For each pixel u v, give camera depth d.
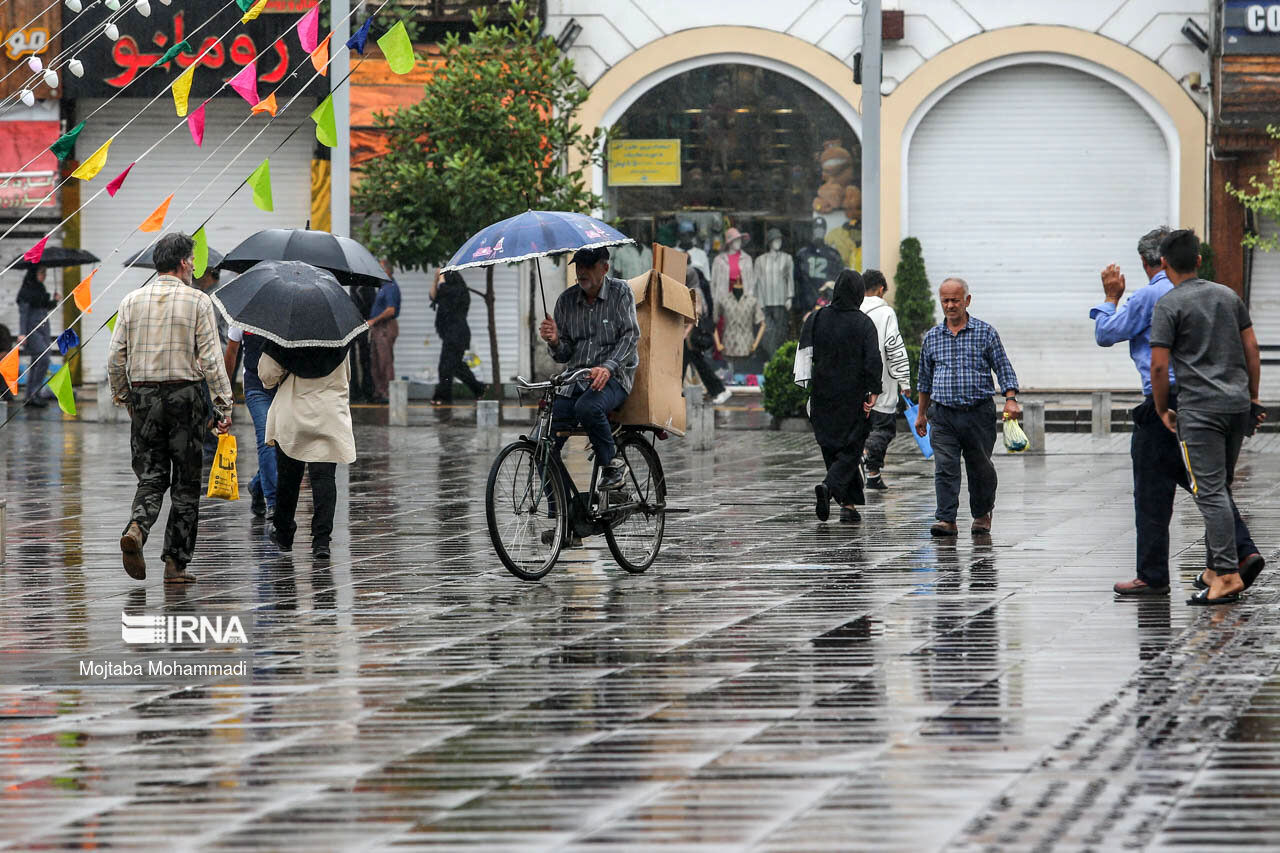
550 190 67.00
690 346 70.44
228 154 73.50
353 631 21.77
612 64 73.62
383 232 66.50
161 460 26.27
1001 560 28.12
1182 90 72.31
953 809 12.95
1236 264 72.31
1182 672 18.36
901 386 40.00
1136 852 11.84
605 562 28.38
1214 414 22.97
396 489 40.81
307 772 14.50
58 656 20.22
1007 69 73.50
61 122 72.31
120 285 73.75
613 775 14.20
